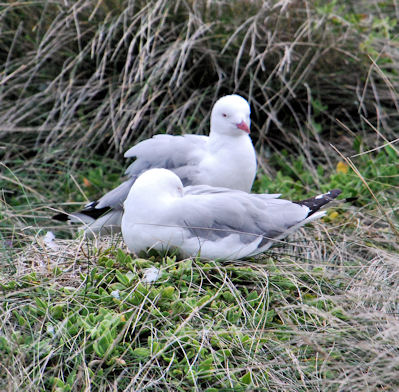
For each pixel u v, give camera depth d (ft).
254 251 24.06
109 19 37.60
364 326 20.65
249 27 36.60
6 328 20.39
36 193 32.37
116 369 19.27
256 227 23.93
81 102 36.47
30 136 37.04
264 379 19.45
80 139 35.55
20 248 25.52
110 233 27.96
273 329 21.33
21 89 37.99
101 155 36.42
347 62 37.86
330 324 21.40
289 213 24.62
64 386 18.31
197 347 19.69
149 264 22.57
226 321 20.85
